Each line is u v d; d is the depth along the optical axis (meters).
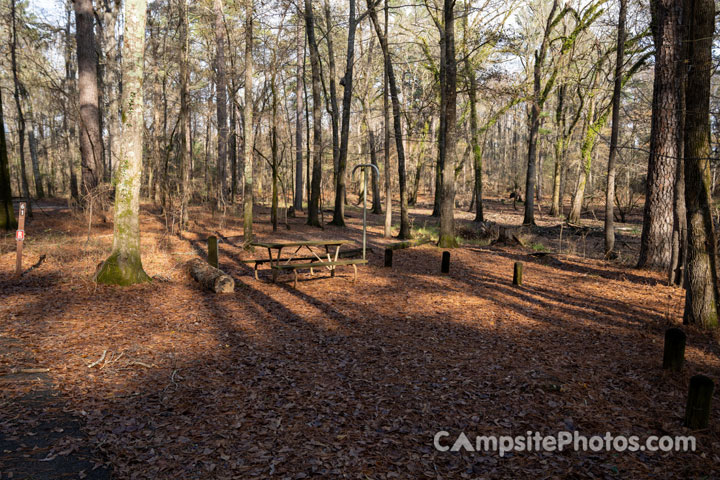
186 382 4.78
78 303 7.45
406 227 18.77
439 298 9.02
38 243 12.52
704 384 4.12
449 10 15.17
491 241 18.25
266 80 19.19
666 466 3.61
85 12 18.55
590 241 19.72
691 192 6.95
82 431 3.70
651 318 7.82
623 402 4.73
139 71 8.51
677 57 11.12
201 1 21.02
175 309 7.57
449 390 4.88
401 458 3.58
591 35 20.98
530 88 25.00
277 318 7.38
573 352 6.17
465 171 46.75
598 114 25.48
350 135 40.69
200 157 40.53
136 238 8.98
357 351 6.00
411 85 37.62
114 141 26.36
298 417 4.15
